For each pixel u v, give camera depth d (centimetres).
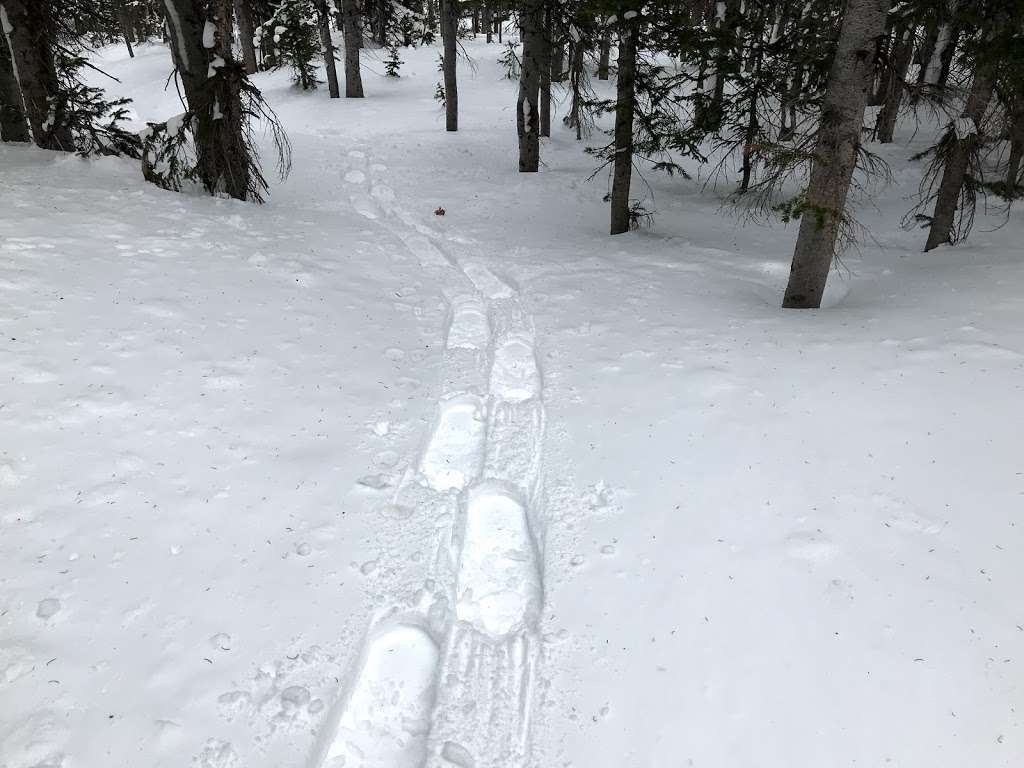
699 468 397
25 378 412
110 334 479
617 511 370
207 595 301
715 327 597
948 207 853
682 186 1376
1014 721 242
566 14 1101
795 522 346
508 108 2119
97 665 263
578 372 529
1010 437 386
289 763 238
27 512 327
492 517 374
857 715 251
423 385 505
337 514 361
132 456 374
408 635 295
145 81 2811
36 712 243
